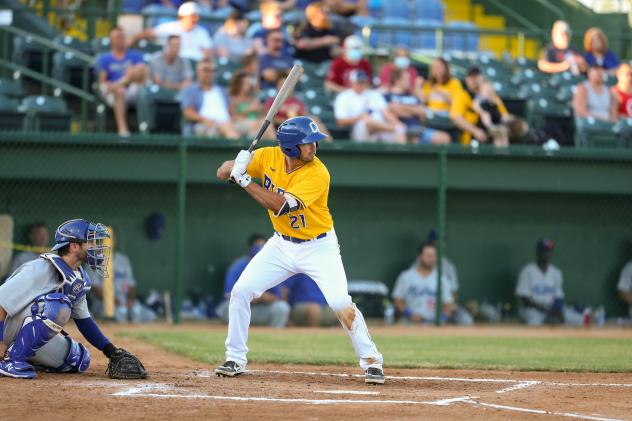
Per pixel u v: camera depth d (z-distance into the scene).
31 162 42.69
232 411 16.38
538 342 35.75
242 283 21.31
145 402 17.17
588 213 50.50
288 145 20.12
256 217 47.66
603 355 30.41
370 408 16.92
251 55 47.00
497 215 49.81
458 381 22.20
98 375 20.98
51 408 16.31
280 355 27.61
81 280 20.16
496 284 49.75
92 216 45.88
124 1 54.91
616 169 47.72
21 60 49.19
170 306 45.84
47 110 44.03
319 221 20.78
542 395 19.66
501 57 60.56
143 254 46.50
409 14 61.09
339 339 35.34
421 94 49.53
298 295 43.25
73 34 56.34
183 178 43.12
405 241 48.78
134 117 46.59
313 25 52.19
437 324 44.34
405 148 45.03
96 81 47.12
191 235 47.06
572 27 61.50
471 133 47.94
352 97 46.72
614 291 50.62
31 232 42.56
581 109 49.00
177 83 46.75
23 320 19.97
